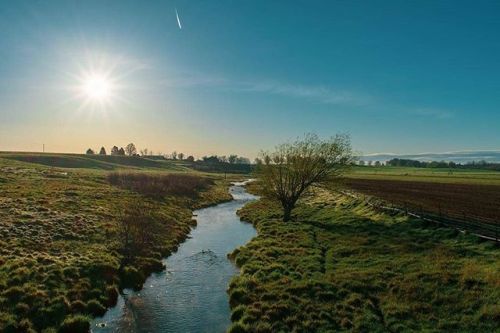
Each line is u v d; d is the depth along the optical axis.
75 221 42.09
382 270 29.64
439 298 23.73
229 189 121.06
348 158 57.06
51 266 28.14
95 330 22.58
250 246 39.81
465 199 72.81
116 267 31.06
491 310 21.34
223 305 26.73
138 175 102.50
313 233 45.62
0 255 29.08
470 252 30.80
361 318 22.69
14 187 62.72
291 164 56.59
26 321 21.05
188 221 56.62
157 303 26.88
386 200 64.88
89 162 166.88
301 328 22.08
